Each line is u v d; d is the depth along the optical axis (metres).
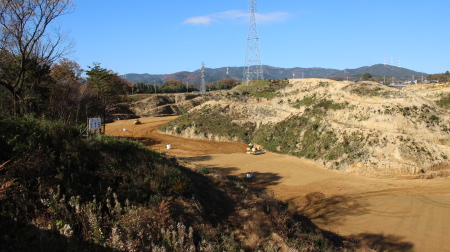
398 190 24.58
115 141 15.06
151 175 13.46
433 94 53.34
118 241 8.84
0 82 18.95
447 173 28.06
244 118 49.91
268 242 11.34
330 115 38.25
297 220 15.52
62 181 10.49
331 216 19.69
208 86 145.62
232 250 10.30
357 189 24.81
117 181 12.16
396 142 30.16
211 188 16.03
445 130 32.53
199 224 11.26
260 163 32.81
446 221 19.03
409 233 17.42
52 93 30.48
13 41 20.50
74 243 8.52
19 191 9.37
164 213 10.71
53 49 23.52
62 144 12.20
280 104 49.03
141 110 80.19
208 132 48.28
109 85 45.47
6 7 18.50
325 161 31.73
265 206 15.06
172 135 51.38
